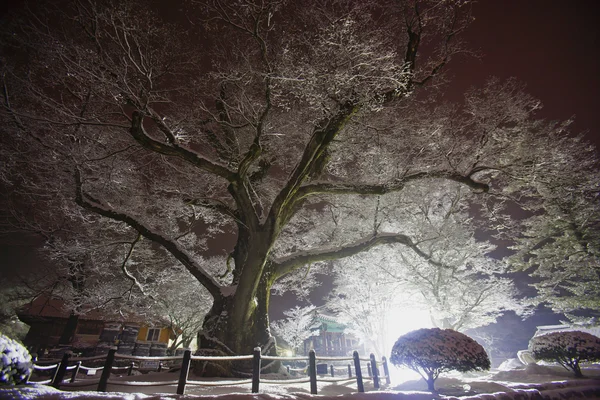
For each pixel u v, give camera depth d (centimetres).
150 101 1009
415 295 2044
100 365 1766
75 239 1434
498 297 1795
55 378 554
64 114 905
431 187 1616
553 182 1182
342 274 2327
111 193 1359
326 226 1761
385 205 1505
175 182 1341
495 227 1655
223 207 1353
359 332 2659
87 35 930
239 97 1073
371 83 849
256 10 870
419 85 1187
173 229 1580
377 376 875
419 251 1331
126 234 1684
